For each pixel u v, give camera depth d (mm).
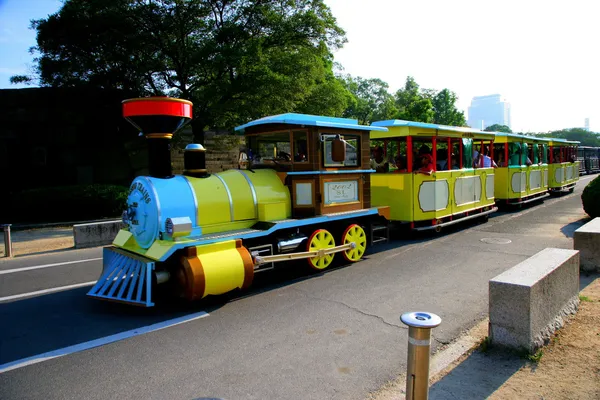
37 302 5832
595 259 6031
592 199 10508
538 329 3781
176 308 5410
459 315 4926
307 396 3303
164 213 5391
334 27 14758
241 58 12648
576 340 3918
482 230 10484
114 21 12695
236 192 6172
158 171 5785
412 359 2621
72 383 3580
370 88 44219
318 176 6684
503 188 13766
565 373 3369
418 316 2662
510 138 14023
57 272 7523
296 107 15281
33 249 9727
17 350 4258
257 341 4332
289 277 6684
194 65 13438
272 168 6949
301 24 14094
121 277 5531
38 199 14172
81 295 6133
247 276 5516
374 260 7691
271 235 6387
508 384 3268
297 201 6727
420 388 2609
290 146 6777
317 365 3797
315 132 6617
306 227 6848
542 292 3850
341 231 7367
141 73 13469
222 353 4082
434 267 7090
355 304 5367
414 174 9195
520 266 4242
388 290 5906
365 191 7664
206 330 4664
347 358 3920
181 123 5941
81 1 13086
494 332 3844
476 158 11617
